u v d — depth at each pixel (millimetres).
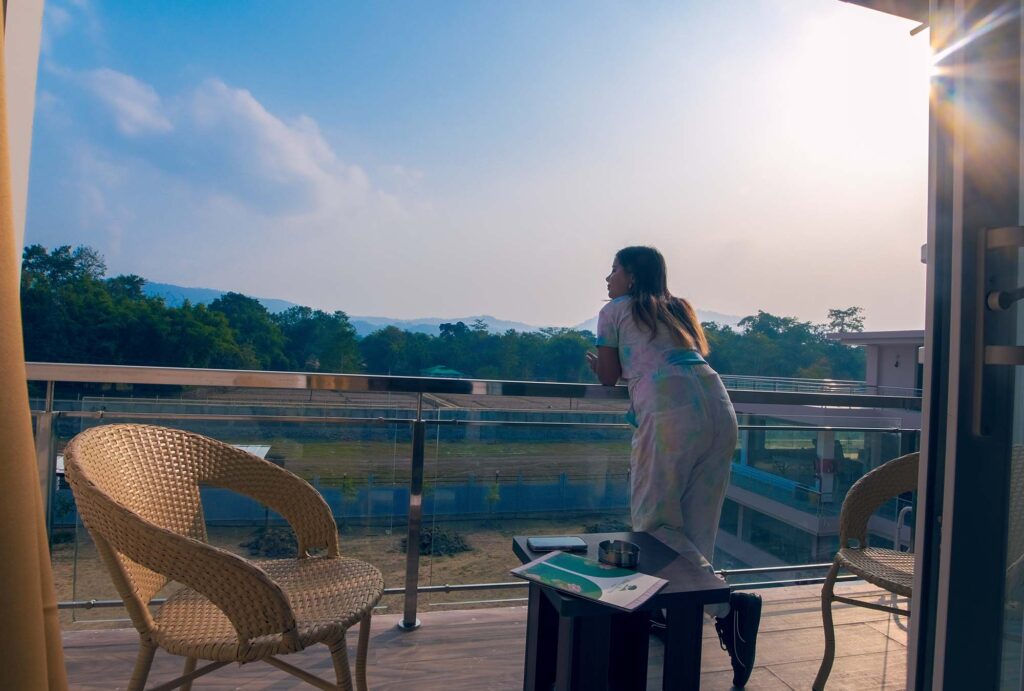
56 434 2188
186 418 2287
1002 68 1107
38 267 39312
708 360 2434
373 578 1632
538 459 2635
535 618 1764
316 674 2029
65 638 2176
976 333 1071
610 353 2451
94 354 40656
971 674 1086
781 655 2297
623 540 1798
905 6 1747
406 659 2168
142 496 1585
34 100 1501
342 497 2400
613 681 1958
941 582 1082
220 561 1249
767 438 2947
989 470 1093
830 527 2994
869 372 20906
